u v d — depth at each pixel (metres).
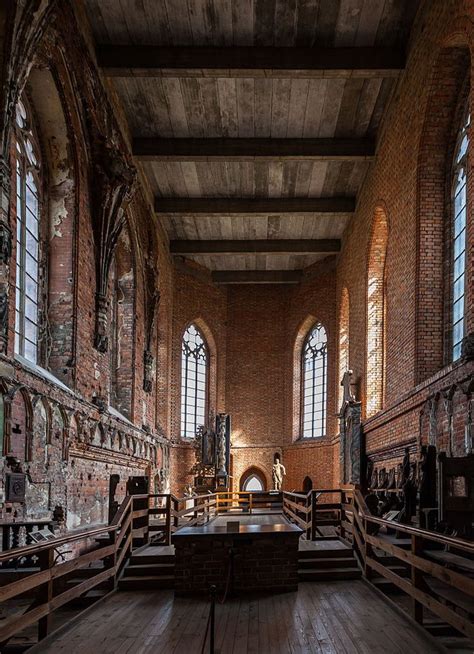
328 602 8.52
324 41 13.45
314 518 12.95
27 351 10.84
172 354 26.28
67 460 11.04
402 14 12.67
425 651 6.32
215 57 13.47
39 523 8.60
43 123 11.47
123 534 10.08
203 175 19.58
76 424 11.59
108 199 12.99
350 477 19.12
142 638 6.86
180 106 15.84
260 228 23.59
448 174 12.25
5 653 6.54
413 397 12.16
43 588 6.70
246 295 30.20
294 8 12.46
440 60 11.12
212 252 24.66
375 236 17.92
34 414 9.52
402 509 10.56
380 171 16.48
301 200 21.08
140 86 14.91
